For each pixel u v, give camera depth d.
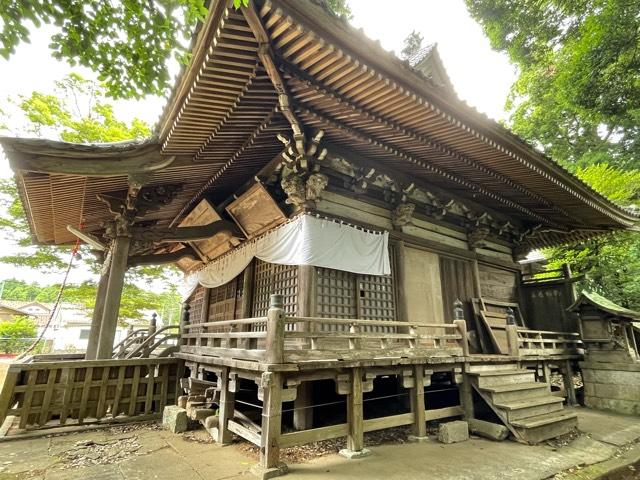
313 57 4.23
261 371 4.53
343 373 5.09
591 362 8.79
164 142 6.28
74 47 3.71
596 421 7.29
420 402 5.91
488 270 10.55
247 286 8.24
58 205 8.26
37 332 28.72
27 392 6.27
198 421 6.65
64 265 14.92
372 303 7.23
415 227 8.62
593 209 9.62
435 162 7.35
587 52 14.11
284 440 4.39
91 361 6.90
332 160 6.66
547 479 4.37
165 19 3.68
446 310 8.74
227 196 9.29
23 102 12.46
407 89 4.96
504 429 5.81
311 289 6.25
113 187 7.71
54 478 4.22
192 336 7.43
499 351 8.60
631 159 16.56
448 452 5.19
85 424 6.61
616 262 12.92
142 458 4.91
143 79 4.07
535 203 9.60
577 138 19.56
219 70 4.43
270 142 6.51
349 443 5.00
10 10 3.18
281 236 7.04
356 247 7.02
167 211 9.86
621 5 12.59
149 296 17.50
